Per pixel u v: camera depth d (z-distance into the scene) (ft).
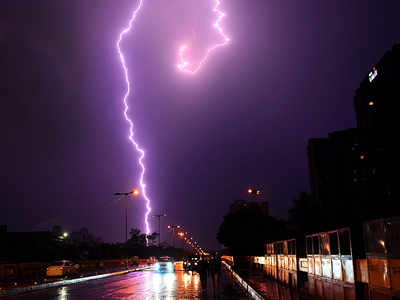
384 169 339.57
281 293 55.72
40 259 176.65
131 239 408.05
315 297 47.96
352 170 377.71
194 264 142.51
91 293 70.13
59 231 193.88
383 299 28.12
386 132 336.70
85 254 211.82
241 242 195.21
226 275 118.83
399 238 25.59
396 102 326.24
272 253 86.48
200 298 59.31
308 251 53.88
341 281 37.50
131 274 136.87
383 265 28.09
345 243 38.09
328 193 388.37
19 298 63.41
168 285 84.99
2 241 174.60
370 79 359.05
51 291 75.66
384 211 161.68
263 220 197.16
